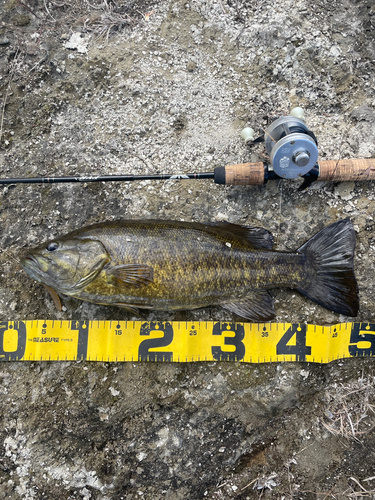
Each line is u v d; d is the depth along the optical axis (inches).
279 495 25.5
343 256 24.8
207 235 23.7
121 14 27.5
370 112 27.0
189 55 27.3
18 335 25.0
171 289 23.2
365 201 26.6
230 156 26.8
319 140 26.8
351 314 24.7
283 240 26.4
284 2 27.6
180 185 26.6
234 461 25.3
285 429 26.0
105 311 25.5
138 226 23.3
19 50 27.1
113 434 24.7
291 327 25.5
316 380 25.8
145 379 25.0
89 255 22.9
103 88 27.0
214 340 25.3
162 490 24.8
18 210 26.2
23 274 25.6
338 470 25.7
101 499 24.4
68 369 24.9
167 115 27.0
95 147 26.8
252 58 27.2
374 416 26.0
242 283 24.0
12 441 24.3
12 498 24.0
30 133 26.8
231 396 25.3
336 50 27.4
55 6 27.5
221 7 27.3
